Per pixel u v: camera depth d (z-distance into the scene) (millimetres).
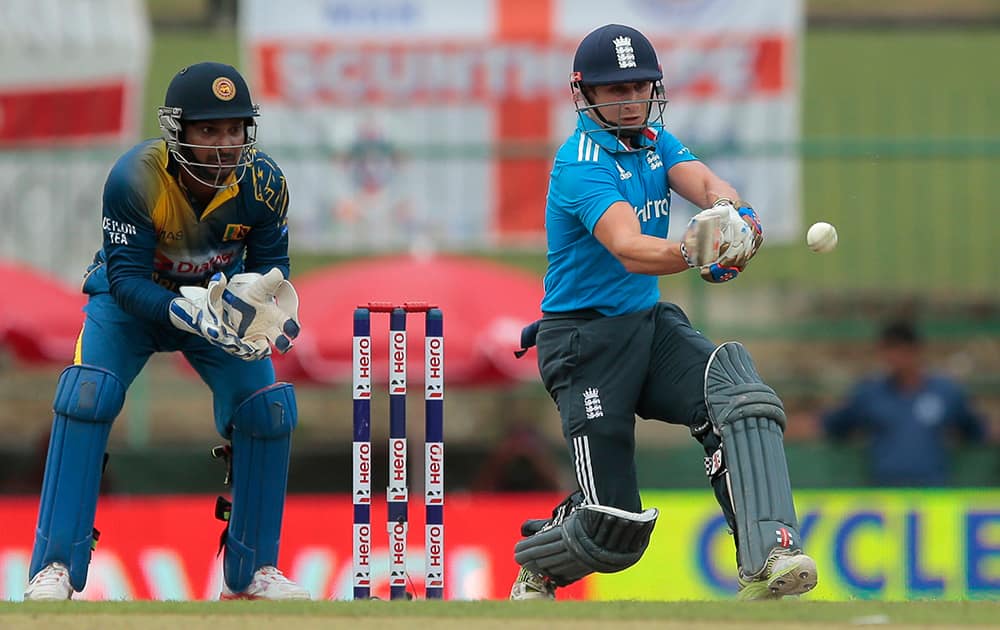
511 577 31234
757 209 41312
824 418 38781
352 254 43656
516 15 43000
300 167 41500
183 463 38844
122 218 18375
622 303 18141
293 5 42812
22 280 37000
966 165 50281
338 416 47500
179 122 17953
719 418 17406
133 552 31000
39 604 15953
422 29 43000
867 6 68500
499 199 41719
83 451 19047
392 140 42938
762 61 42781
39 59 43250
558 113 42969
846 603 15680
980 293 48781
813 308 48844
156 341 19422
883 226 49344
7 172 40812
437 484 18297
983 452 38188
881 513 31484
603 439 18031
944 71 62000
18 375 47938
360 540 18250
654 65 18016
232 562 19938
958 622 14211
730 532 17922
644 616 14539
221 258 19109
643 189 18016
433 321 18250
